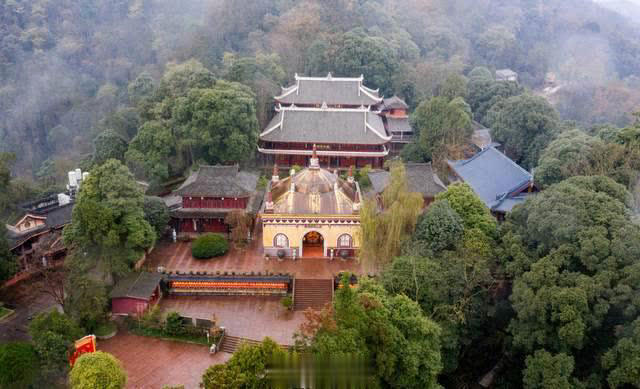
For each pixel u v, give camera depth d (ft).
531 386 131.13
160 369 149.07
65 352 133.80
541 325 135.74
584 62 524.52
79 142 361.30
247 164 287.28
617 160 203.31
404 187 180.55
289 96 334.85
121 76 465.47
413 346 125.29
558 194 156.66
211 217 211.82
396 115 340.80
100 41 505.66
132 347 158.40
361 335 120.16
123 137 298.35
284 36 430.20
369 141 285.84
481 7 620.08
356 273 190.19
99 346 158.20
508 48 541.75
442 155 273.95
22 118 412.57
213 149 260.01
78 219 172.65
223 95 261.24
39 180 318.24
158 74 432.25
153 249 207.82
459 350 158.10
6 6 476.95
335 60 391.65
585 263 138.62
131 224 176.04
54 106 428.56
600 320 130.52
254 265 195.93
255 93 318.65
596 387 127.65
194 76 294.46
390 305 133.39
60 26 500.33
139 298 165.89
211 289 182.60
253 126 272.51
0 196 198.90
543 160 223.10
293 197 198.90
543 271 139.85
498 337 162.30
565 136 237.25
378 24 495.41
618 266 136.15
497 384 158.51
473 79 385.70
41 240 195.31
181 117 262.67
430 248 165.89
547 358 128.77
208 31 461.78
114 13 559.38
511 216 173.78
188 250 208.03
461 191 184.96
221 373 107.86
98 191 179.32
